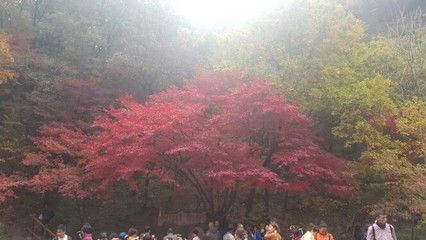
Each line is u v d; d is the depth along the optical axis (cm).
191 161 1698
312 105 2047
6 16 2677
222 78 2005
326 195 2183
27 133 2361
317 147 1783
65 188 1848
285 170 1869
